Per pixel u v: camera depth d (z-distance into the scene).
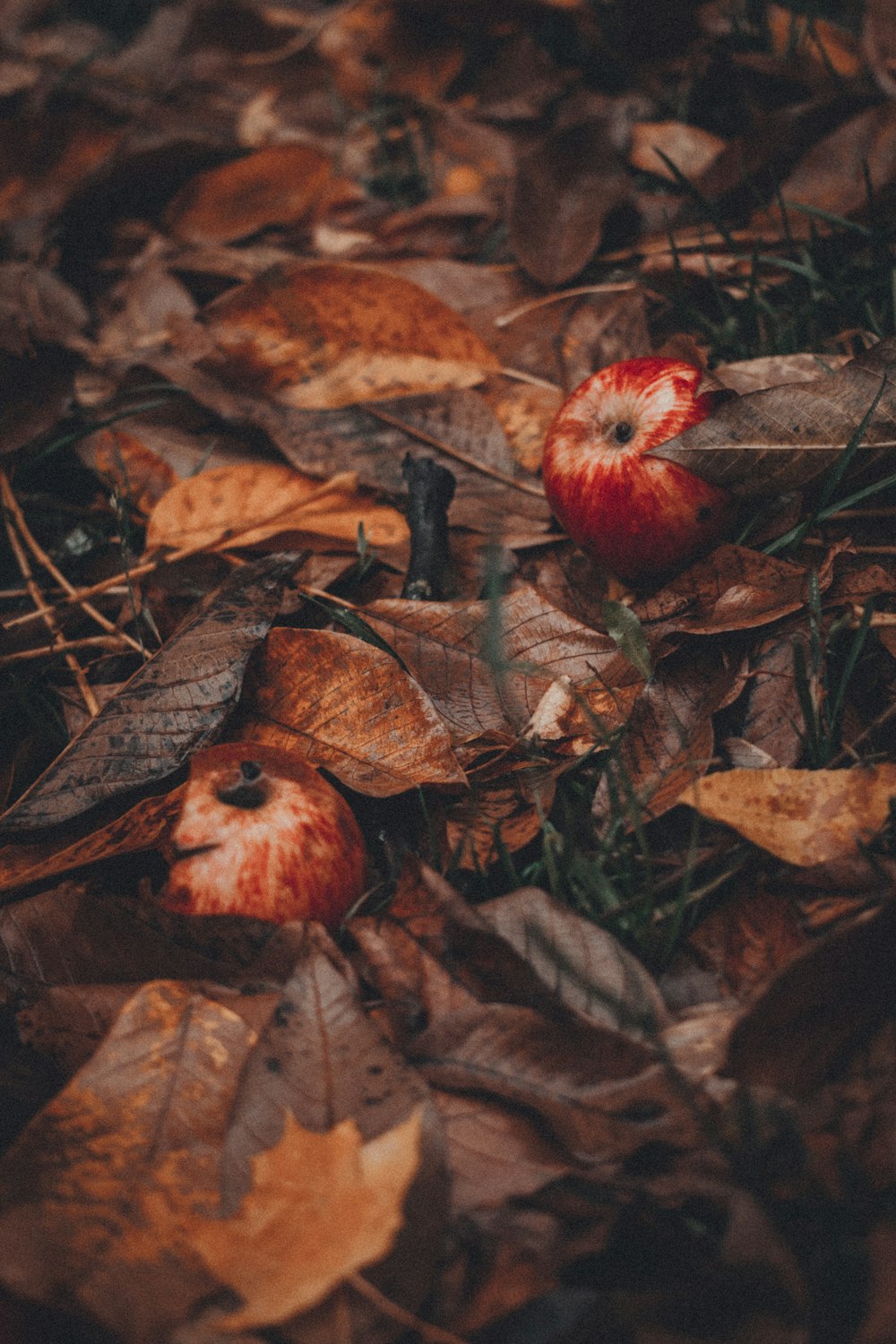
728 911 0.59
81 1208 0.52
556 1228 0.53
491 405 0.75
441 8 0.98
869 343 0.72
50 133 0.91
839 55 0.88
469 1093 0.55
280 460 0.75
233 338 0.76
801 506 0.67
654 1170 0.53
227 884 0.58
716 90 0.90
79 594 0.70
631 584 0.68
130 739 0.61
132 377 0.80
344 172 0.95
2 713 0.68
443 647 0.65
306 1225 0.52
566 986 0.56
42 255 0.88
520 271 0.82
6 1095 0.56
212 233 0.89
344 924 0.59
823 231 0.78
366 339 0.76
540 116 0.93
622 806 0.59
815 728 0.61
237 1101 0.54
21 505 0.77
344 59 1.02
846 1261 0.51
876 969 0.55
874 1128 0.53
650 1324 0.52
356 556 0.70
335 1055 0.55
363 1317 0.51
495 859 0.61
